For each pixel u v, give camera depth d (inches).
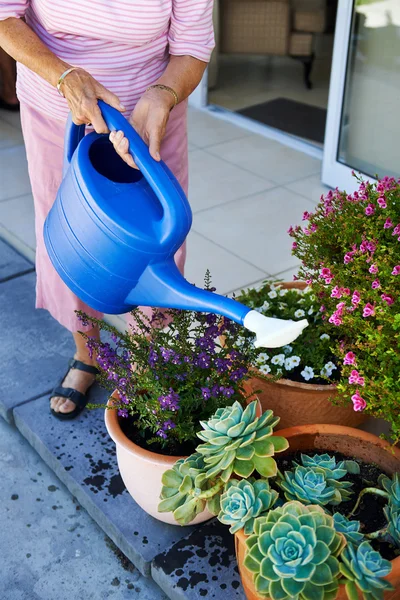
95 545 71.4
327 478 58.3
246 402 65.2
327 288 68.9
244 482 55.3
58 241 54.6
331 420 74.3
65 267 54.9
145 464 62.4
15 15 63.1
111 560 69.9
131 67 66.0
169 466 61.6
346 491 58.2
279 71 203.0
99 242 51.8
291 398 72.4
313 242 72.8
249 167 142.0
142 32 63.0
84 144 55.5
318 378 74.3
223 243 116.2
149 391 63.7
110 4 60.7
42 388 87.7
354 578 50.0
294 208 126.8
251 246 115.4
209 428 57.9
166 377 64.2
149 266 52.3
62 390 83.3
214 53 178.9
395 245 66.4
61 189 54.8
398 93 120.6
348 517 58.0
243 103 177.8
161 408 60.8
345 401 65.2
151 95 60.9
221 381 63.6
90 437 80.4
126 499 72.7
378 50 120.2
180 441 64.1
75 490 75.0
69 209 53.1
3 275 110.8
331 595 50.2
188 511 56.7
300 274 73.6
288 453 64.1
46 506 75.5
